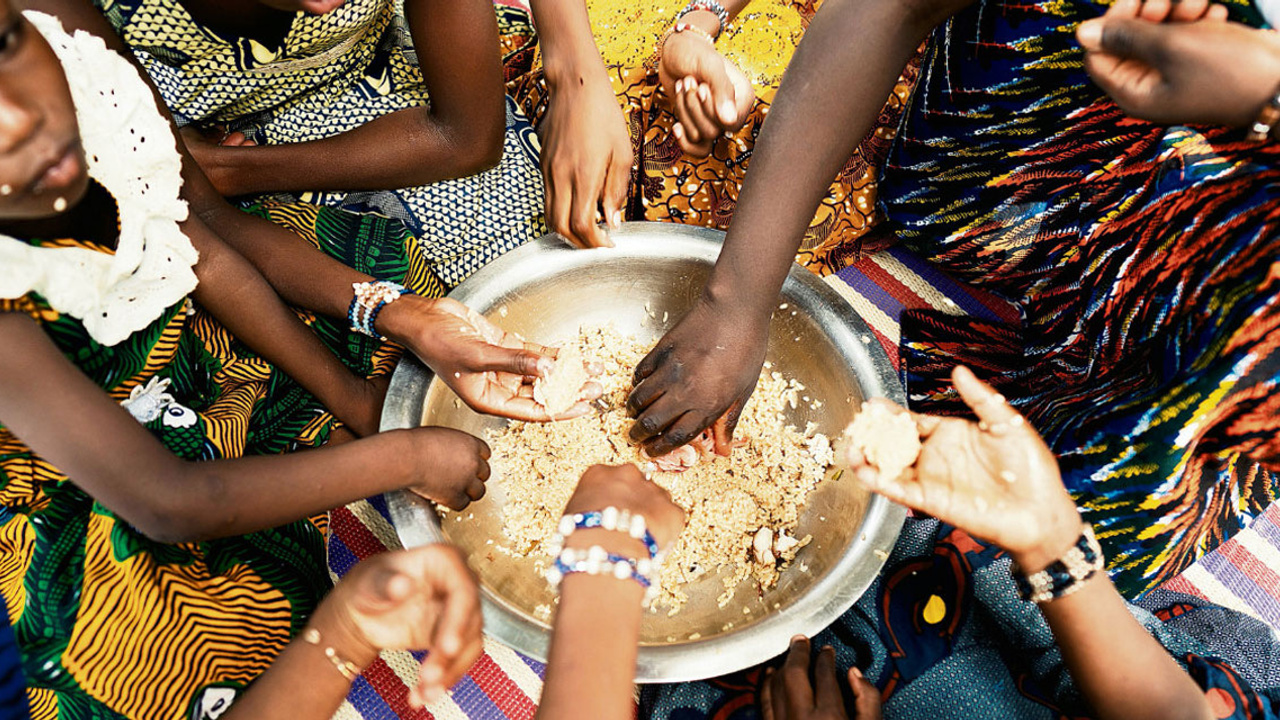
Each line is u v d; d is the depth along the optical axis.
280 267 1.61
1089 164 1.58
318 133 1.84
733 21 1.92
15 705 1.26
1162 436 1.41
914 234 1.97
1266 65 0.87
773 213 1.26
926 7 1.14
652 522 1.07
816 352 1.59
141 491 1.13
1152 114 0.97
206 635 1.37
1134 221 1.47
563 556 0.99
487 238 1.88
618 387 1.68
